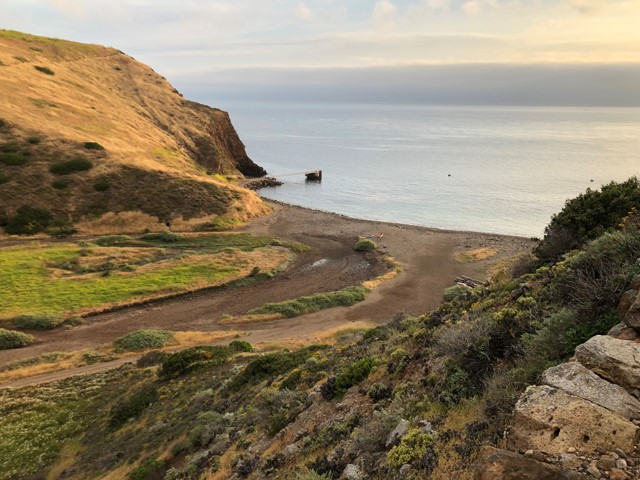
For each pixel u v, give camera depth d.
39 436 23.08
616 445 4.31
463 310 12.12
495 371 7.18
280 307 46.25
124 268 54.53
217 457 12.74
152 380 27.95
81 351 37.19
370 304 47.59
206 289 51.50
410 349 11.51
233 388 20.38
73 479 18.05
